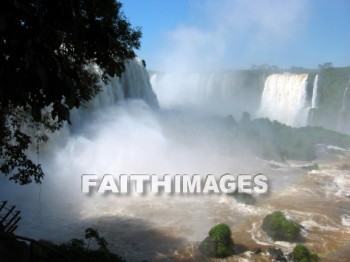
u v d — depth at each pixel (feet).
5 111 39.04
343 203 89.20
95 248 63.21
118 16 39.65
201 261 59.72
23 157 40.06
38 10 18.99
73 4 21.58
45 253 37.55
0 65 17.75
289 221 69.05
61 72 18.07
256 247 64.39
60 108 19.08
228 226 67.97
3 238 34.04
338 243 66.54
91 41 24.20
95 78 47.80
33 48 17.20
